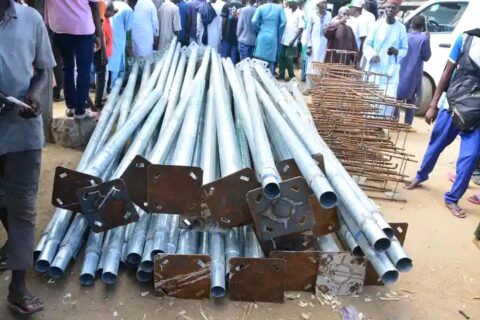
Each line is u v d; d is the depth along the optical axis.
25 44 2.39
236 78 5.86
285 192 2.71
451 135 4.74
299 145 3.25
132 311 2.76
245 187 2.80
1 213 2.93
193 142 3.67
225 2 11.37
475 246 3.94
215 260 2.92
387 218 4.38
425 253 3.77
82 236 3.14
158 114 4.67
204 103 5.22
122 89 6.94
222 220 2.88
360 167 5.12
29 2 4.64
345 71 6.78
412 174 5.61
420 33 7.07
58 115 6.39
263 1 11.42
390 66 6.92
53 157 4.94
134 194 2.99
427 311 3.02
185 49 8.14
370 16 8.95
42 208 3.84
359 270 3.01
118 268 2.93
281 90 6.26
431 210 4.61
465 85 4.25
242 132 4.29
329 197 2.68
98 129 4.77
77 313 2.71
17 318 2.63
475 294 3.26
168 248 2.92
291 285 3.03
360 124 5.24
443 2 8.62
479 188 5.38
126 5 6.96
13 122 2.42
